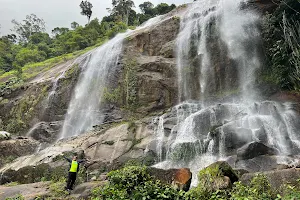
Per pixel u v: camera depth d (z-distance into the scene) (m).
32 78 31.11
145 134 16.25
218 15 23.94
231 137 13.66
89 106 23.17
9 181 14.29
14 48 53.69
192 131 15.69
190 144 14.00
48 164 13.83
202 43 23.25
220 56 22.09
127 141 15.82
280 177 7.82
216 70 21.70
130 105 21.56
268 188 7.48
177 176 8.68
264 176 7.82
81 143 16.42
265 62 21.11
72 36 46.06
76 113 23.39
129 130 16.64
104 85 23.48
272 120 15.25
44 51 47.66
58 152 15.38
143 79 22.25
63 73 26.95
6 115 26.09
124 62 24.02
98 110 22.31
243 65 21.47
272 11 22.91
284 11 20.50
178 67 22.50
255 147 12.42
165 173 8.82
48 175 13.27
